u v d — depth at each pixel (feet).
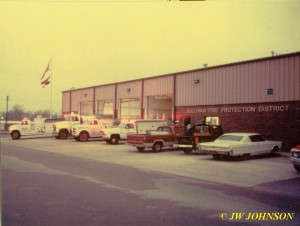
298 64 58.95
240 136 50.29
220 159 49.85
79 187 27.63
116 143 78.54
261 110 64.69
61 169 38.14
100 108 122.31
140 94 100.01
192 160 48.49
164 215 19.93
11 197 23.62
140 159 49.52
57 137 98.48
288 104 60.29
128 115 112.16
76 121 98.58
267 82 63.82
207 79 76.89
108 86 115.96
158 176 34.45
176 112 85.97
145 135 59.06
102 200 23.29
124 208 21.30
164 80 90.38
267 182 31.81
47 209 20.71
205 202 23.45
